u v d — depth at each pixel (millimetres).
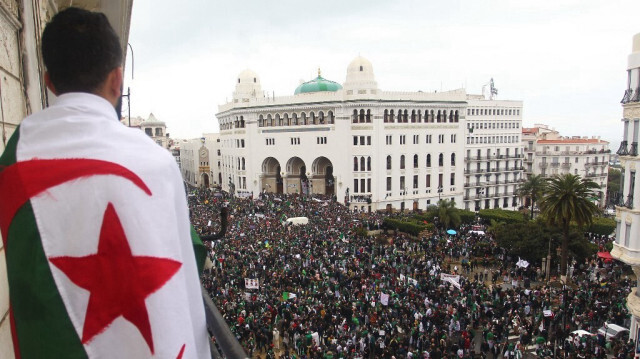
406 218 62500
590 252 43062
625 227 26484
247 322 25422
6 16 3871
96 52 2287
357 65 77375
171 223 2115
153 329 1909
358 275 33781
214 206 66000
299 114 82562
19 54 4418
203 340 2346
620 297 32500
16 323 1992
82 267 1907
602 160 107125
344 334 24406
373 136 76500
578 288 35188
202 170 120438
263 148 87312
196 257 2752
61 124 2141
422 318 26562
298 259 37188
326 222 56312
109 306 1902
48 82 2396
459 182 88250
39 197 1943
